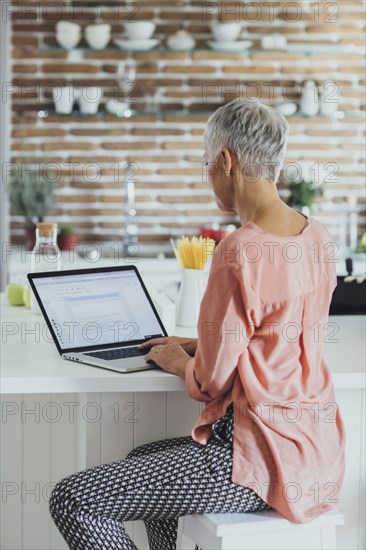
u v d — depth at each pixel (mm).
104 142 6184
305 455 2295
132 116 6180
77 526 2309
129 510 2330
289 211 2430
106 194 6227
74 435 3123
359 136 6332
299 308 2334
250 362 2301
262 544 2260
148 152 6230
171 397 2775
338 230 6367
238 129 2361
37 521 3150
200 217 6293
